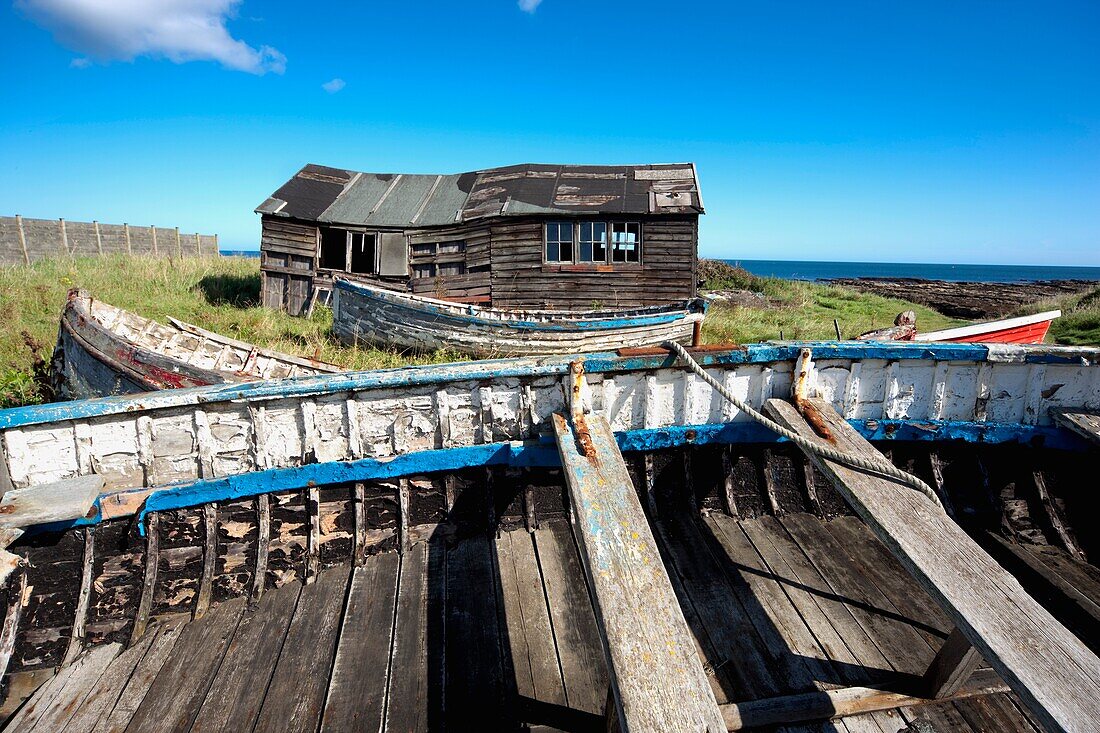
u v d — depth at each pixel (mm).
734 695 2523
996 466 3869
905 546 2316
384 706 2514
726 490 3834
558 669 2697
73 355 5562
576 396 3426
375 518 3514
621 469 2795
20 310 9484
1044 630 1943
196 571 3184
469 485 3645
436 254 12641
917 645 2797
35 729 2412
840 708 2416
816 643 2807
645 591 2092
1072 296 22781
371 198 13641
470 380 3484
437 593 3154
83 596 2939
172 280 13383
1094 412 3760
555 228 12359
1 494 2959
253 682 2635
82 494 2834
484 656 2764
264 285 12789
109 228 19656
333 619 2992
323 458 3404
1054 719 1644
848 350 3662
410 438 3520
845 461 2861
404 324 8656
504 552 3465
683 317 8688
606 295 12344
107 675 2678
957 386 3816
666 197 12453
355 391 3367
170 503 3174
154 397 3123
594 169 14070
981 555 2281
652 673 1804
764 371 3779
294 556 3332
